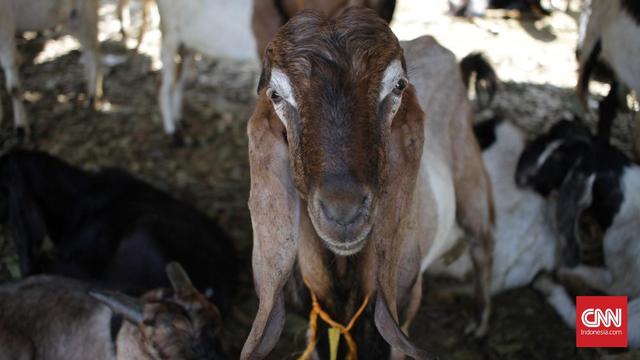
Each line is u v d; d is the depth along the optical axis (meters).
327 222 0.85
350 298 1.05
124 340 1.36
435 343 1.74
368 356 1.09
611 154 1.84
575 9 3.96
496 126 2.04
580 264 1.87
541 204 1.95
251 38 2.30
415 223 1.14
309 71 0.88
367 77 0.88
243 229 2.13
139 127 2.64
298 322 1.73
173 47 2.44
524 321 1.82
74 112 2.72
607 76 2.26
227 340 1.72
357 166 0.85
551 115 2.72
